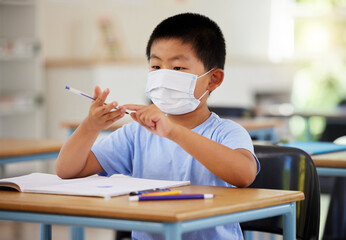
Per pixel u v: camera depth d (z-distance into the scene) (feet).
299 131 22.79
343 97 23.50
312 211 5.83
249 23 23.58
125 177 5.30
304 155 5.93
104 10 22.84
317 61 23.25
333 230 7.81
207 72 5.62
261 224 6.07
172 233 3.64
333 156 6.98
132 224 3.78
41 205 4.11
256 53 23.66
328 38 23.27
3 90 21.16
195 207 3.87
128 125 5.98
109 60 22.39
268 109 19.42
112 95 21.85
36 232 13.73
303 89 23.72
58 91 21.98
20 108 19.97
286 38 23.58
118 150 5.84
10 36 20.95
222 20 23.45
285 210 4.54
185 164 5.47
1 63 21.16
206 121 5.66
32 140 10.28
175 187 4.89
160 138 5.66
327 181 12.02
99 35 22.76
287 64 23.12
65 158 5.44
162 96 5.49
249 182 4.95
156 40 5.57
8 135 21.09
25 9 20.86
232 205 4.00
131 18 22.94
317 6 23.21
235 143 5.19
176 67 5.49
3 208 4.27
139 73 22.17
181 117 5.71
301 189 5.89
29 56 20.47
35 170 19.99
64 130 22.00
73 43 22.71
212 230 5.05
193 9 23.22
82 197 4.34
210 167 4.88
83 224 3.97
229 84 23.29
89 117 5.21
